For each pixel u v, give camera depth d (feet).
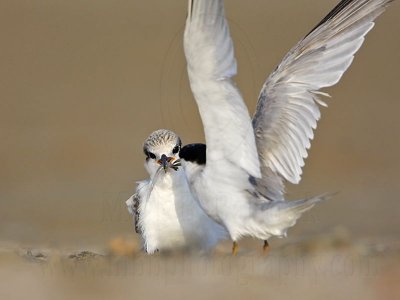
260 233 39.70
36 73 112.98
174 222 46.09
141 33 122.11
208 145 38.88
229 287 37.96
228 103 37.76
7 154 87.86
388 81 107.65
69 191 75.66
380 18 123.75
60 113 100.94
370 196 71.36
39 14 128.88
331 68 42.34
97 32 123.85
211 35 36.86
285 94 42.06
